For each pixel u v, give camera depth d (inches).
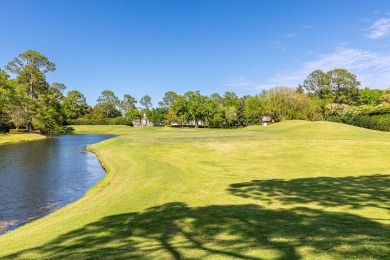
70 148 1470.2
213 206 370.0
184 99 3710.6
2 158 1085.8
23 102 2460.6
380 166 682.8
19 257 243.1
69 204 476.1
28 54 2701.8
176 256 214.8
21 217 439.2
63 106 3976.4
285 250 212.4
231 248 224.4
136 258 216.1
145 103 5831.7
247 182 523.2
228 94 5826.8
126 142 1323.8
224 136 1435.8
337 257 193.6
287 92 3181.6
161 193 458.3
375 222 280.1
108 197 477.1
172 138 1414.9
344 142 1067.9
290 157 843.4
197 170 658.8
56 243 271.6
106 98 5703.7
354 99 4360.2
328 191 436.5
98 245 255.6
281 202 378.9
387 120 1930.4
